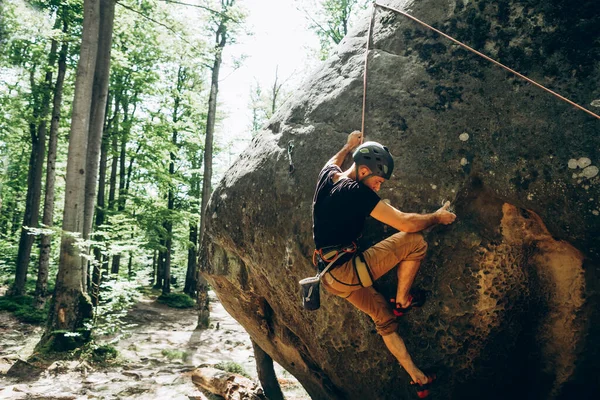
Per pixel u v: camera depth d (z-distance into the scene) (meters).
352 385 4.14
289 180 4.05
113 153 19.39
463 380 3.46
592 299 3.23
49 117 16.48
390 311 3.29
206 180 16.17
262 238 4.30
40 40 14.53
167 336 12.85
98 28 10.55
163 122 20.80
